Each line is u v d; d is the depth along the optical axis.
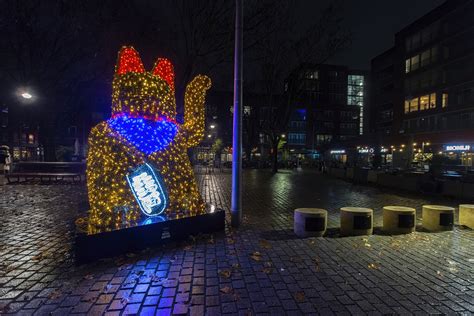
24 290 3.95
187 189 6.66
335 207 10.73
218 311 3.50
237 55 7.45
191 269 4.67
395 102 50.84
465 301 3.82
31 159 55.31
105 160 5.82
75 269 4.60
